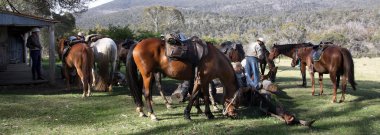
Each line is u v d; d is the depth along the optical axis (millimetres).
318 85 12391
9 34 18531
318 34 56562
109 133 6035
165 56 6633
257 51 9391
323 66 8961
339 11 72750
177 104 8508
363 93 10328
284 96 9453
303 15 76000
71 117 7180
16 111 7605
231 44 10758
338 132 5977
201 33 68750
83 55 9289
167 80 13242
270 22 76000
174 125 6488
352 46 50000
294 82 13336
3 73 14445
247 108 7691
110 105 8336
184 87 8641
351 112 7477
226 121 6754
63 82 12422
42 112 7566
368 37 52188
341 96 8914
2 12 10812
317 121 6691
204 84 6801
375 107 7977
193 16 79688
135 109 7891
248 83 7492
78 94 9859
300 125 6398
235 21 76938
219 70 6785
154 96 9641
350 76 8516
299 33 55031
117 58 11359
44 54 39125
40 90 10656
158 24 61031
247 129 6160
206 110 6969
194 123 6609
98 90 10312
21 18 11164
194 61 6629
